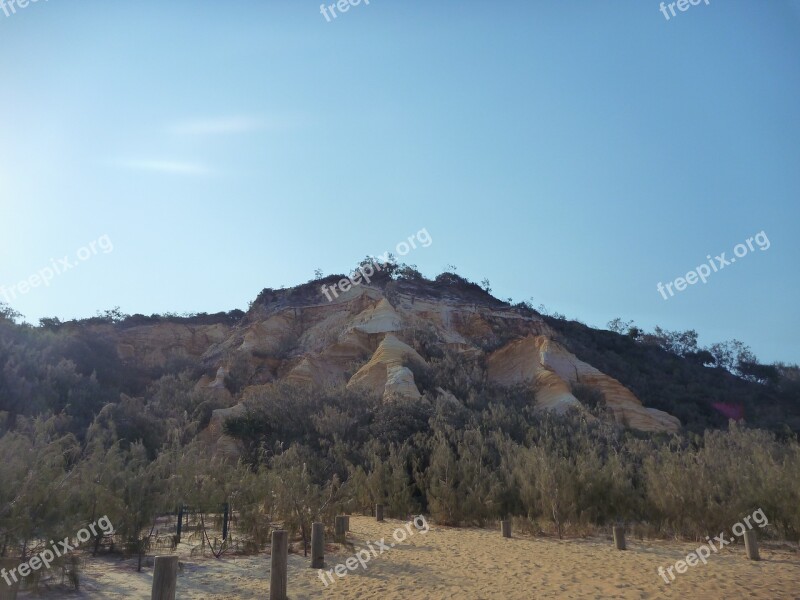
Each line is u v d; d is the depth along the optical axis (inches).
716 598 415.5
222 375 2139.5
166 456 634.8
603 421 1553.9
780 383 3221.0
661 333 3730.3
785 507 665.6
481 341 2496.3
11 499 401.7
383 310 2400.3
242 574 481.7
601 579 477.1
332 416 1294.3
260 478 685.9
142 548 515.8
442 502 838.5
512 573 499.8
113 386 1964.8
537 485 778.8
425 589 441.1
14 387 1312.7
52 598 380.5
